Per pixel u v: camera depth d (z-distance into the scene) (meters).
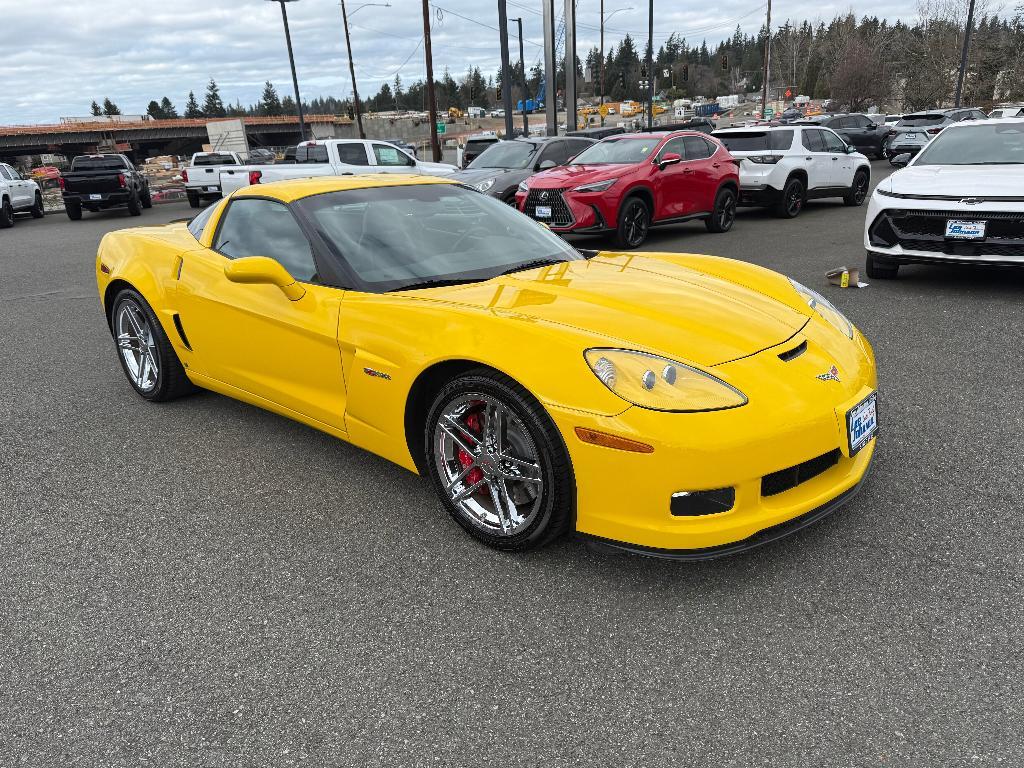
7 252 12.38
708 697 1.95
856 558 2.53
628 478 2.22
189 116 188.50
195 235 4.00
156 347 4.11
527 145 12.65
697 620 2.26
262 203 3.54
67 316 6.94
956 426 3.58
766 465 2.24
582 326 2.46
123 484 3.33
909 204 6.19
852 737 1.80
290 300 3.12
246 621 2.35
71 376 4.98
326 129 97.62
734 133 13.40
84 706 2.01
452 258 3.20
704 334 2.50
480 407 2.61
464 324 2.56
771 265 8.23
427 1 28.30
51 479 3.41
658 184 10.16
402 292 2.90
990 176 6.05
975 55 57.94
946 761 1.72
